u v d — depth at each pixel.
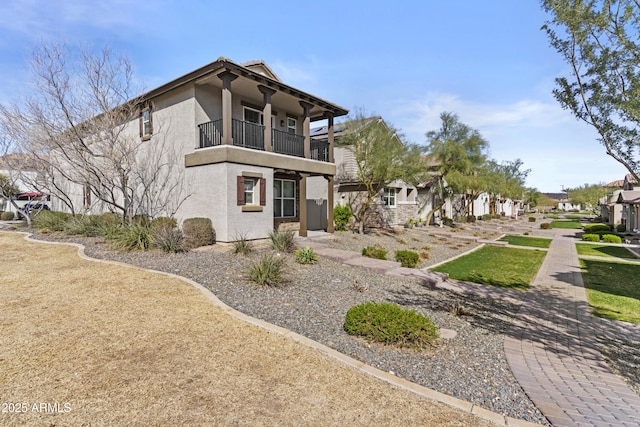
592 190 56.81
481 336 5.02
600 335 5.18
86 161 11.28
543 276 9.65
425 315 5.82
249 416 2.71
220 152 10.52
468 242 17.69
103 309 4.98
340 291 6.79
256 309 5.42
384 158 15.41
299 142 14.95
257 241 11.34
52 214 15.63
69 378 3.11
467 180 20.73
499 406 3.17
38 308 4.95
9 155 14.03
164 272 7.27
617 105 4.27
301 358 3.79
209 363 3.53
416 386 3.38
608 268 10.88
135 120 13.78
